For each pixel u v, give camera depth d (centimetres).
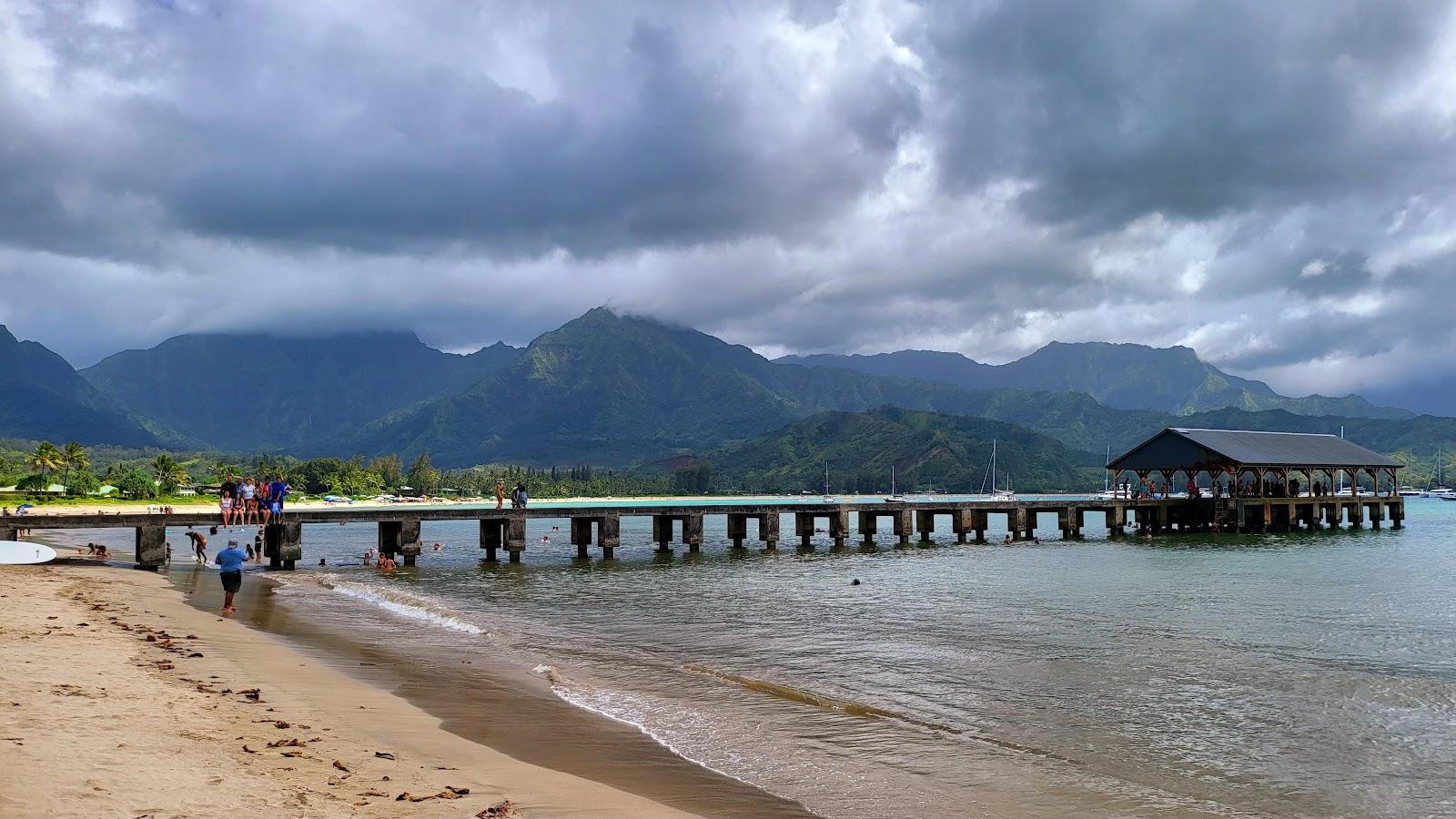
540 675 2189
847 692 2100
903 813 1297
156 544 4916
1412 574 5016
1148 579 4809
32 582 3641
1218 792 1436
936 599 3938
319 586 4306
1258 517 9369
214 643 2386
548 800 1200
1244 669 2377
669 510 6700
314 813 1030
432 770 1303
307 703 1709
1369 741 1723
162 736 1310
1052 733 1761
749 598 3994
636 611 3559
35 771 1065
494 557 5994
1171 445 9344
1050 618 3322
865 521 7875
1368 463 9994
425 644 2627
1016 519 8500
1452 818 1342
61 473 17662
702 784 1375
